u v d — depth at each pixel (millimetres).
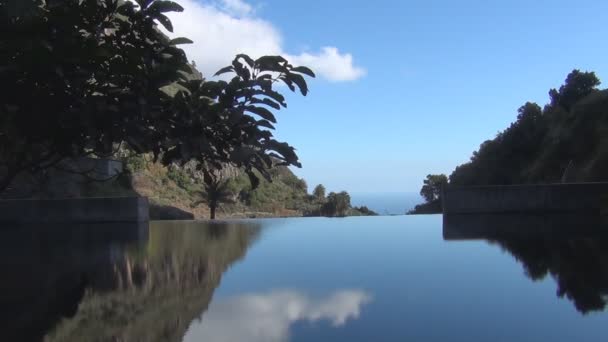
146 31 1763
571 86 35594
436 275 5309
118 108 1688
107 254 7781
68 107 1690
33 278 5543
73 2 1567
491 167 36469
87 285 5121
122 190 32969
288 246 8633
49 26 1515
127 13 1721
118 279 5461
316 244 8852
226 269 6113
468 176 38219
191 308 4078
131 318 3736
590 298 4016
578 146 29703
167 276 5648
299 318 3725
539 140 35406
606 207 12875
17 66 1476
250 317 3736
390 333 3295
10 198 16750
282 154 1771
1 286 5016
